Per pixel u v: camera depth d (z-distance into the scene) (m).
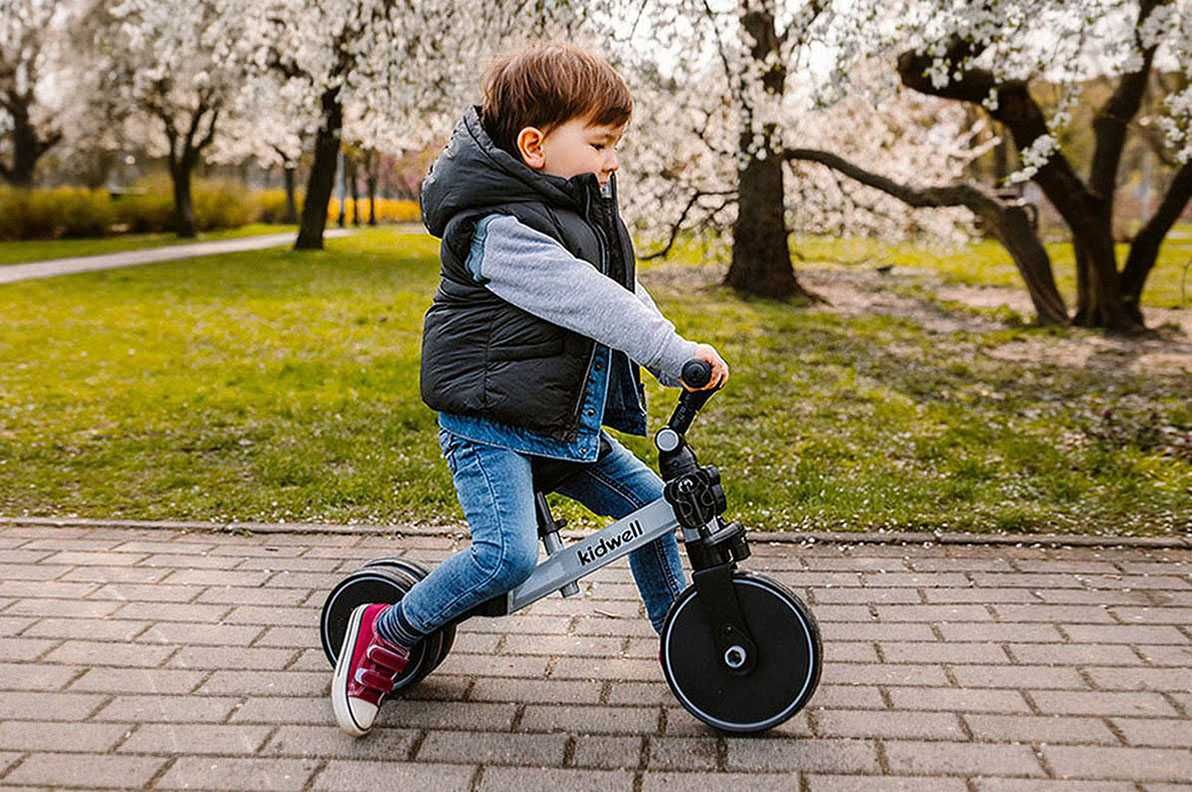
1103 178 10.59
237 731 2.82
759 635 2.71
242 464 5.75
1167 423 6.52
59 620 3.57
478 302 2.60
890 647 3.31
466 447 2.68
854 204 15.88
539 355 2.57
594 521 4.62
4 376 8.18
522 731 2.81
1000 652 3.27
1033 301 11.49
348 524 4.66
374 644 2.76
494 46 7.27
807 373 8.35
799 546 4.30
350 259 22.28
